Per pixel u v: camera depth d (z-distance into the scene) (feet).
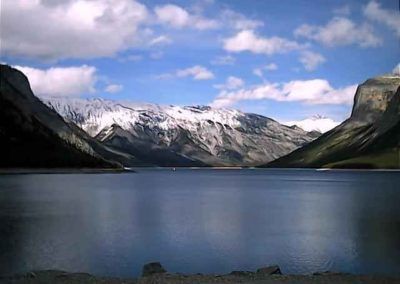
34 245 143.84
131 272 113.39
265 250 139.33
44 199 316.81
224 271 115.96
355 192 414.82
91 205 280.92
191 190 458.09
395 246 143.74
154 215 229.66
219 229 181.88
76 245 144.56
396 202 304.91
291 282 76.69
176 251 137.90
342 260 125.39
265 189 480.23
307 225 192.34
